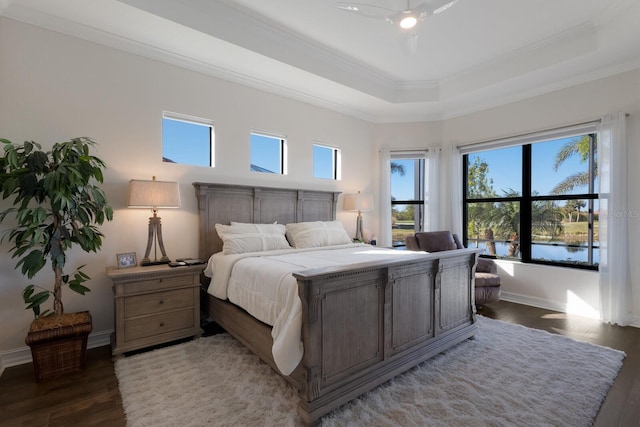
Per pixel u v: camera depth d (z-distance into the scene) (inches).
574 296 141.3
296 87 154.6
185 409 70.1
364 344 77.0
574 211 146.0
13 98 94.4
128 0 93.4
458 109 182.9
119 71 112.1
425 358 91.4
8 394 77.0
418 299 91.9
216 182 134.6
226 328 105.3
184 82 126.3
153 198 107.5
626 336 113.6
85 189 92.3
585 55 121.4
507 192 168.9
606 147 129.6
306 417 64.1
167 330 104.6
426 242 156.0
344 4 85.4
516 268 160.4
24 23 96.1
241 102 142.2
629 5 104.9
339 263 93.3
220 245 132.2
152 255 118.9
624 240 124.6
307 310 65.4
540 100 151.4
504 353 98.9
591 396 75.3
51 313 94.4
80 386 80.7
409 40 102.1
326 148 180.7
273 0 105.9
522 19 115.5
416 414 68.7
